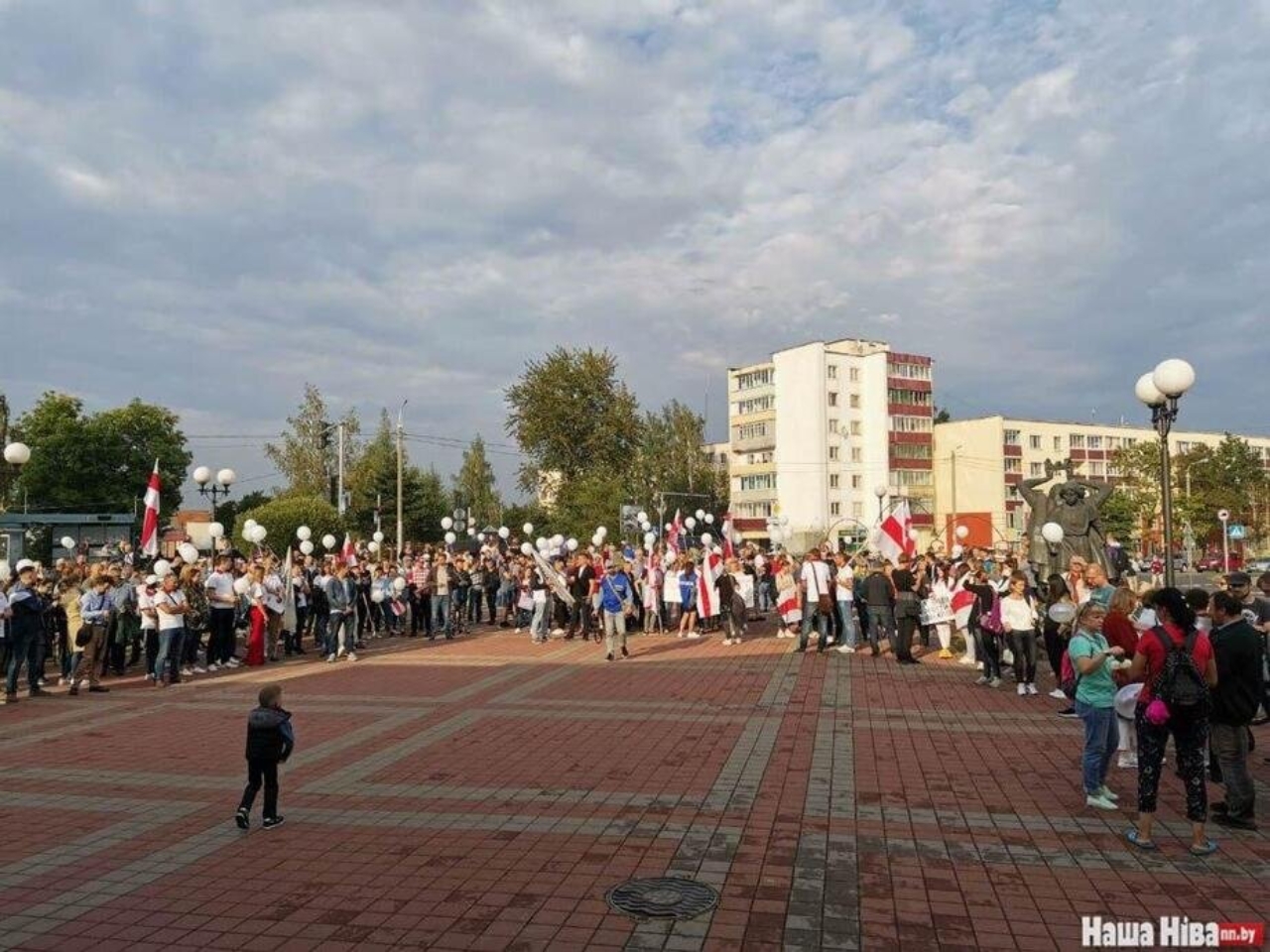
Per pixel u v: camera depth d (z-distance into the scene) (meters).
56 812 8.02
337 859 6.70
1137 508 57.22
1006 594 14.48
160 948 5.26
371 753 10.08
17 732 11.66
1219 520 58.59
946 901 5.80
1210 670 6.90
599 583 20.53
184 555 19.27
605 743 10.39
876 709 12.29
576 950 5.15
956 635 19.67
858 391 78.44
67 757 10.21
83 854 6.89
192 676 16.44
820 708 12.38
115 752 10.44
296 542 42.66
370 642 22.59
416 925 5.51
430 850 6.85
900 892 5.96
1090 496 19.25
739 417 82.50
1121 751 9.41
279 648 20.98
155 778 9.19
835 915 5.59
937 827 7.27
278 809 8.00
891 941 5.23
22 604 13.98
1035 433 80.69
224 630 17.67
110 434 60.38
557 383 59.94
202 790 8.71
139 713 12.89
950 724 11.28
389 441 67.25
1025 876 6.24
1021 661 13.32
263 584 18.67
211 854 6.85
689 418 77.31
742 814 7.63
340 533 44.09
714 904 5.76
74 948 5.27
